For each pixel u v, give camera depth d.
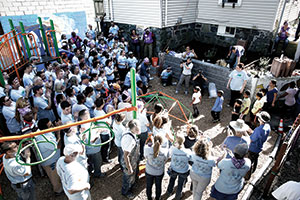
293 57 9.74
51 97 5.90
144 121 4.74
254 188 4.50
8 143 3.11
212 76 8.68
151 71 10.61
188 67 8.08
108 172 4.88
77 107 4.84
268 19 9.57
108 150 4.98
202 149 3.29
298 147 5.96
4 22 9.12
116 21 12.78
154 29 10.93
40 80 5.26
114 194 4.33
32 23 10.09
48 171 3.97
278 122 6.79
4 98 4.73
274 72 7.41
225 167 3.28
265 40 9.98
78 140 3.74
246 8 10.03
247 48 10.71
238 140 3.99
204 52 11.05
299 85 7.54
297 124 5.21
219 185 3.48
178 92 8.92
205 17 11.77
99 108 4.46
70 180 2.85
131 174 3.94
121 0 11.75
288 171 5.08
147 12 10.83
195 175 3.47
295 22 12.76
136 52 12.36
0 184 4.58
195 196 3.71
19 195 3.45
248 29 10.38
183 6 11.16
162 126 4.15
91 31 12.00
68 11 11.49
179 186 3.83
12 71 6.98
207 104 8.00
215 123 6.80
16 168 3.17
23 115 4.35
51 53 8.73
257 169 5.02
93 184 4.51
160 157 3.45
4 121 5.31
